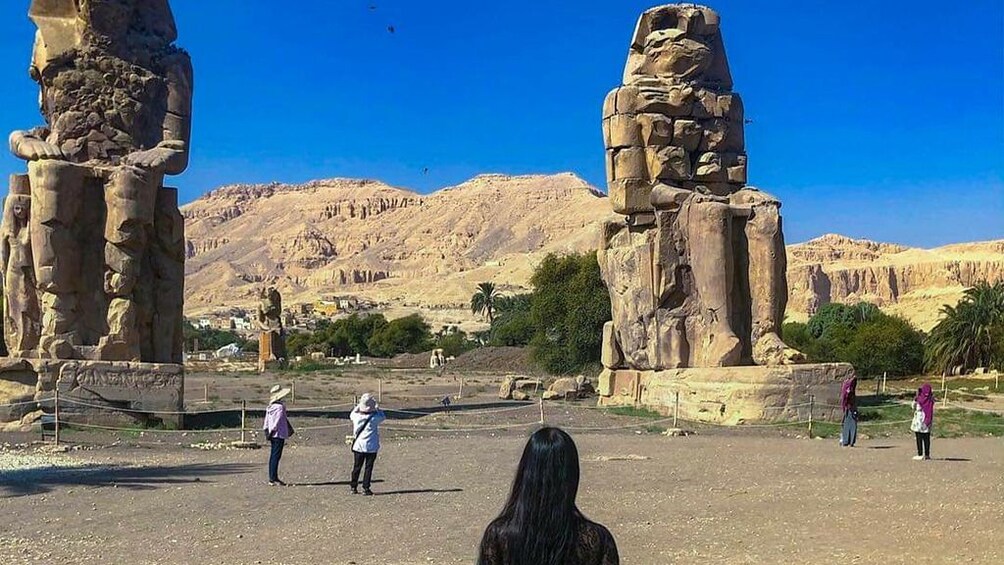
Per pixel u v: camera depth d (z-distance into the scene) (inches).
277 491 486.0
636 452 644.1
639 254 927.0
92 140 828.6
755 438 741.3
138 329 826.8
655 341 914.1
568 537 156.9
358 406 479.8
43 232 785.6
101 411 776.9
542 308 1830.7
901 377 1841.8
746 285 889.5
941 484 498.0
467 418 891.4
